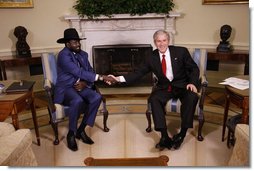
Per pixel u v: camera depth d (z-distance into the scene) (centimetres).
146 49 401
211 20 401
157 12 385
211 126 288
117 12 385
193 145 252
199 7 400
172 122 301
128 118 313
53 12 401
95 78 263
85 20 400
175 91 260
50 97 248
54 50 414
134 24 405
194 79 251
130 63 410
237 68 404
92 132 282
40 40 404
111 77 267
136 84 420
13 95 214
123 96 380
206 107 333
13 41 388
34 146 256
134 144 257
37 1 390
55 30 408
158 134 275
